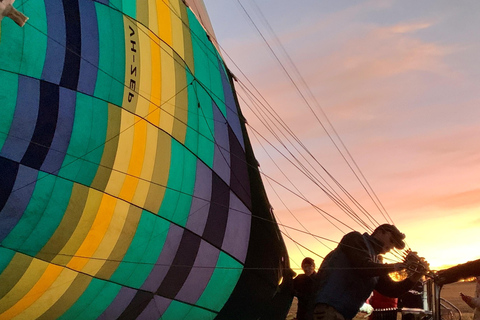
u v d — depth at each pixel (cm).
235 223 955
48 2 705
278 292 1026
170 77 864
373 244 552
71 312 800
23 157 678
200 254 904
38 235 709
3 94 655
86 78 735
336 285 529
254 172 1005
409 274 549
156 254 845
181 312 920
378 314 692
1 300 720
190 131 888
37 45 684
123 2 814
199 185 896
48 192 705
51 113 696
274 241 1012
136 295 851
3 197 668
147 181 812
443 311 669
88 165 738
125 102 781
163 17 881
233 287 968
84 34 740
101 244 775
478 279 682
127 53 796
